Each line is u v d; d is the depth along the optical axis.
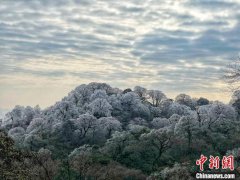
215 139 124.44
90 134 153.38
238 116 174.50
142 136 116.94
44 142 127.62
